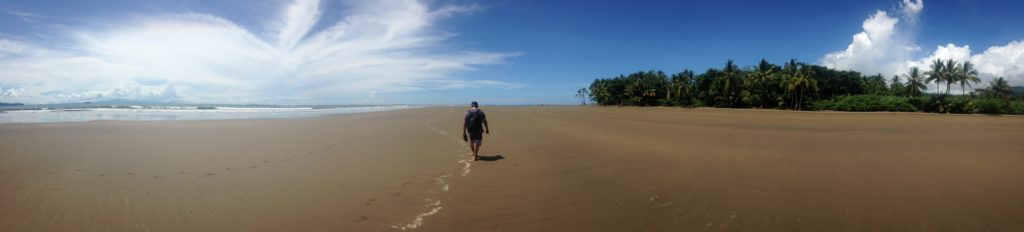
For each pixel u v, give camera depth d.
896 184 6.85
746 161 9.34
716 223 5.05
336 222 5.14
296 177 7.66
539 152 11.20
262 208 5.66
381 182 7.31
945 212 5.32
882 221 5.02
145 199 6.03
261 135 15.98
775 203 5.81
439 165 9.12
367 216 5.38
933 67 58.09
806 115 40.44
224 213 5.43
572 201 6.10
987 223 4.92
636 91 102.38
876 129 19.64
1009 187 6.59
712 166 8.70
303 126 21.39
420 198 6.26
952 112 51.41
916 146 12.07
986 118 36.47
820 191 6.42
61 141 13.11
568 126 21.22
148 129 18.39
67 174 7.71
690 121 26.77
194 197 6.17
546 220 5.25
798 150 11.19
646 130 18.45
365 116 35.03
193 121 25.03
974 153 10.58
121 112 40.66
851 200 5.90
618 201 6.06
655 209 5.65
